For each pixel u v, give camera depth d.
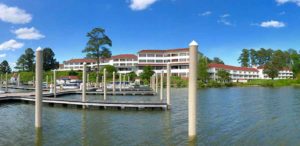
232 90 82.75
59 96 52.72
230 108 35.88
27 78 117.25
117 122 24.62
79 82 89.00
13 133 19.83
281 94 62.81
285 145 17.61
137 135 19.64
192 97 17.14
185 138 18.61
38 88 20.52
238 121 25.75
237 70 145.62
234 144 17.64
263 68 150.50
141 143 17.55
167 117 27.27
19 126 22.23
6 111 30.80
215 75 127.44
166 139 18.45
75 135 19.58
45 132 20.27
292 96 56.34
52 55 131.75
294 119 27.11
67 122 24.53
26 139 18.28
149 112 30.39
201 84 103.25
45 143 17.41
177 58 121.50
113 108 32.75
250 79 142.12
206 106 38.16
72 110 31.78
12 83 99.06
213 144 17.50
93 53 100.00
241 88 96.69
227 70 136.88
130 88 72.06
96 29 99.12
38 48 20.06
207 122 25.08
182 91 74.19
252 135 20.11
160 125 23.25
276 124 24.38
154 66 122.12
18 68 136.88
